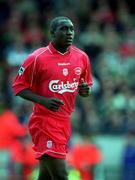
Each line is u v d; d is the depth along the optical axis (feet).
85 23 171.73
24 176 120.47
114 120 135.03
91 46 160.66
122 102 140.05
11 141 123.65
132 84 148.25
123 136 132.67
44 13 176.96
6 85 149.28
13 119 124.77
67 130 66.90
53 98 63.93
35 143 67.26
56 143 65.87
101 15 174.09
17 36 166.09
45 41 163.32
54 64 65.87
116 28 171.01
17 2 180.96
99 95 144.56
